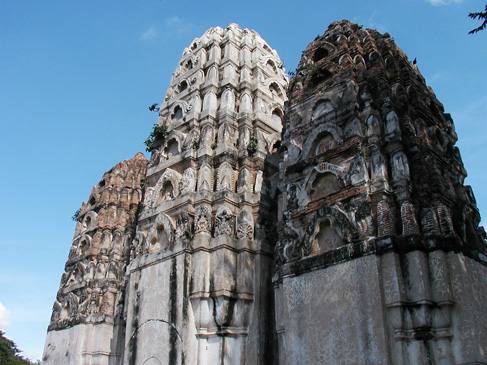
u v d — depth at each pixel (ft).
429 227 51.47
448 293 46.83
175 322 69.36
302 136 70.18
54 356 107.14
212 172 85.40
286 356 54.85
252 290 72.43
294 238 61.46
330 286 53.21
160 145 98.22
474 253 52.24
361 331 48.44
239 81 101.71
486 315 48.78
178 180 85.76
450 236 50.16
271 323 72.02
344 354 49.03
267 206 81.51
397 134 59.00
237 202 80.89
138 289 78.59
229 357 67.46
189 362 66.08
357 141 60.44
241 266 73.31
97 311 106.42
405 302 47.57
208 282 71.61
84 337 103.19
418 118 63.21
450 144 66.64
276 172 87.81
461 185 62.80
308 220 61.67
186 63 110.42
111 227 121.90
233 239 75.25
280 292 62.18
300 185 65.57
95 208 129.39
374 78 66.74
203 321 69.21
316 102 70.74
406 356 46.16
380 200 54.90
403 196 54.19
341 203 58.54
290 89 78.54
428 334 46.06
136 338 74.18
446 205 55.52
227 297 69.51
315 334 52.54
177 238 76.28
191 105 97.09
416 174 57.00
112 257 114.11
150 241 81.51
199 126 93.40
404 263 49.57
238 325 69.36
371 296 48.91
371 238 52.01
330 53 76.33
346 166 60.80
